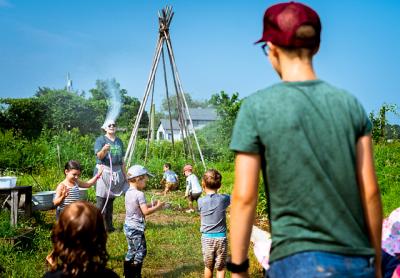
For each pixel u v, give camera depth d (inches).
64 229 93.6
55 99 1284.4
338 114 68.5
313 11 74.8
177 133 2775.6
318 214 65.6
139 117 609.3
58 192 255.8
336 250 64.4
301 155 66.7
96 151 324.8
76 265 92.7
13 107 1187.9
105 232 99.3
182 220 382.9
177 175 582.9
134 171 217.9
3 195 311.4
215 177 203.3
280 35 73.5
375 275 68.1
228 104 1047.6
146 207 213.3
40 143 805.9
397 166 500.7
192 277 228.7
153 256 264.5
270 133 68.2
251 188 69.9
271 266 68.2
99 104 1330.0
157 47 615.5
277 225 68.3
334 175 66.5
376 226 68.3
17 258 236.7
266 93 71.2
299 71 73.2
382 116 695.1
